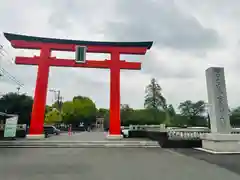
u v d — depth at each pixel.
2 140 17.20
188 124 41.75
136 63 20.67
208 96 14.95
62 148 14.91
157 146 16.11
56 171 7.41
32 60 19.86
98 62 20.47
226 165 8.70
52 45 20.33
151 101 52.28
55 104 63.84
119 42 20.83
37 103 19.11
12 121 18.30
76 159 10.12
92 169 7.77
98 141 16.97
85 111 62.72
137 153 12.45
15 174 6.94
